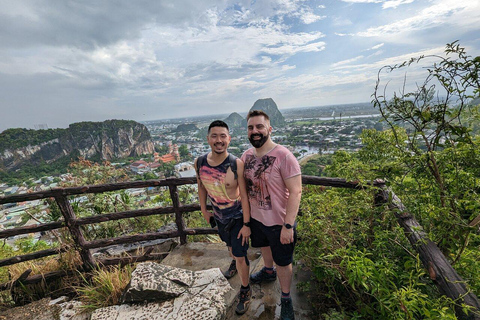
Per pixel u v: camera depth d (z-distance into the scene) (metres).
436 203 1.52
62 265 2.49
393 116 1.54
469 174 1.43
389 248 1.64
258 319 1.68
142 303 1.79
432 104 1.39
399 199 1.67
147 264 2.07
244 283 1.74
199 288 1.87
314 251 1.79
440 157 1.50
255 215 1.63
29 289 2.37
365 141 2.54
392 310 1.16
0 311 2.14
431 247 1.29
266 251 1.90
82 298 2.16
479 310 0.93
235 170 1.62
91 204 3.47
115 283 2.08
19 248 4.81
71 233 2.35
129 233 3.75
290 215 1.43
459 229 1.28
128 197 3.91
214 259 2.44
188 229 2.68
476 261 1.33
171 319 1.62
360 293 1.51
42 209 3.61
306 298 1.82
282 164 1.47
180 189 4.46
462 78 1.25
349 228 1.77
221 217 1.77
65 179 3.74
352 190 2.18
